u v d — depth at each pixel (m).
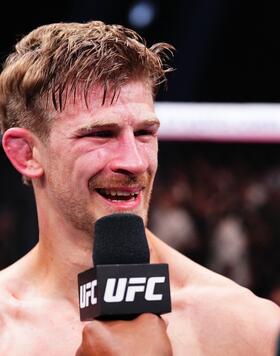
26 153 2.29
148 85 2.21
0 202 6.19
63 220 2.25
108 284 1.79
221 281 2.37
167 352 1.76
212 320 2.26
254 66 8.08
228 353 2.21
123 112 2.13
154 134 2.21
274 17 7.92
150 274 1.82
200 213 6.70
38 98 2.22
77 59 2.16
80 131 2.14
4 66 2.39
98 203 2.16
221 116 6.02
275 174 6.93
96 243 1.86
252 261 6.51
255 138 5.96
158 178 6.91
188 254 6.53
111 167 2.12
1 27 7.53
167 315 2.29
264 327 2.24
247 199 6.80
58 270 2.31
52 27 2.33
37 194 2.32
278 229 6.65
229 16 7.89
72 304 2.30
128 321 1.80
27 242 6.16
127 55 2.17
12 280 2.38
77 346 2.23
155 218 6.67
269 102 8.10
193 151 7.00
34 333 2.25
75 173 2.16
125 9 7.62
